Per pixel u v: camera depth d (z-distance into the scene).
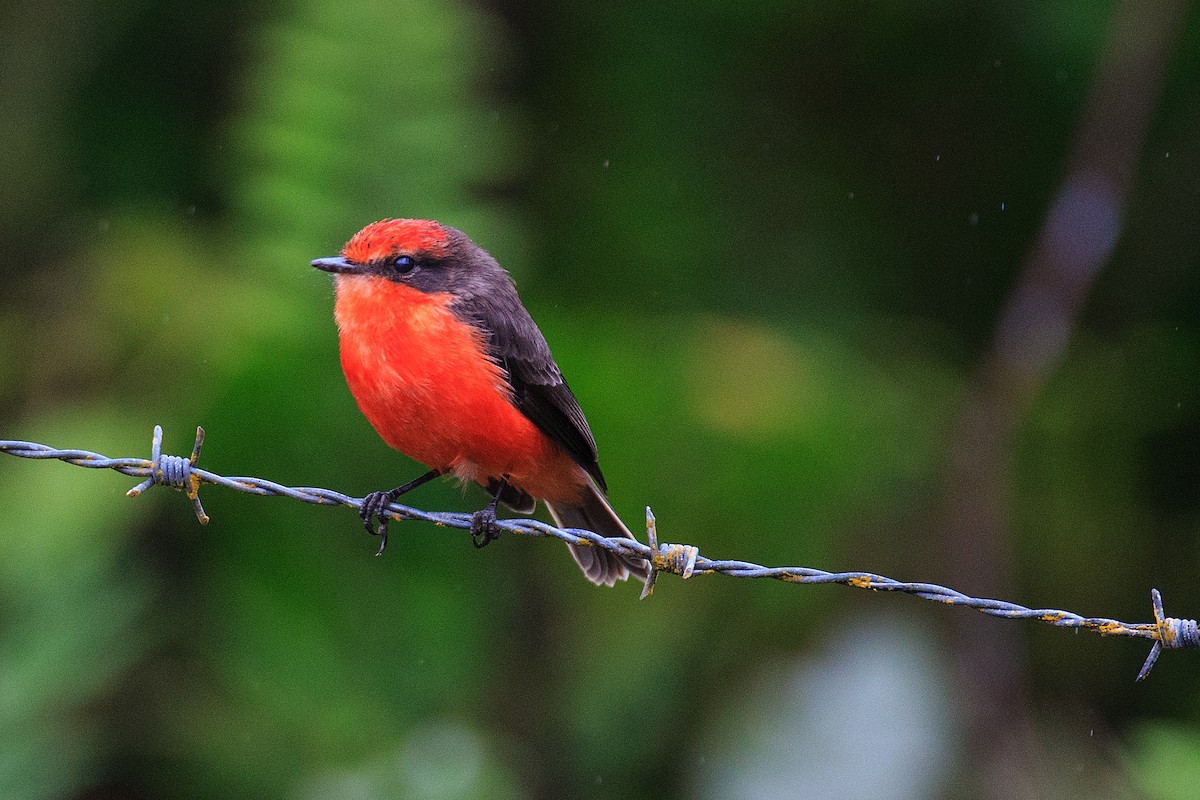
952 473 12.55
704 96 14.27
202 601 12.43
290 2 12.48
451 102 11.90
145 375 12.20
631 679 12.88
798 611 12.93
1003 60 14.39
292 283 11.58
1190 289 14.39
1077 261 12.65
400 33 11.70
